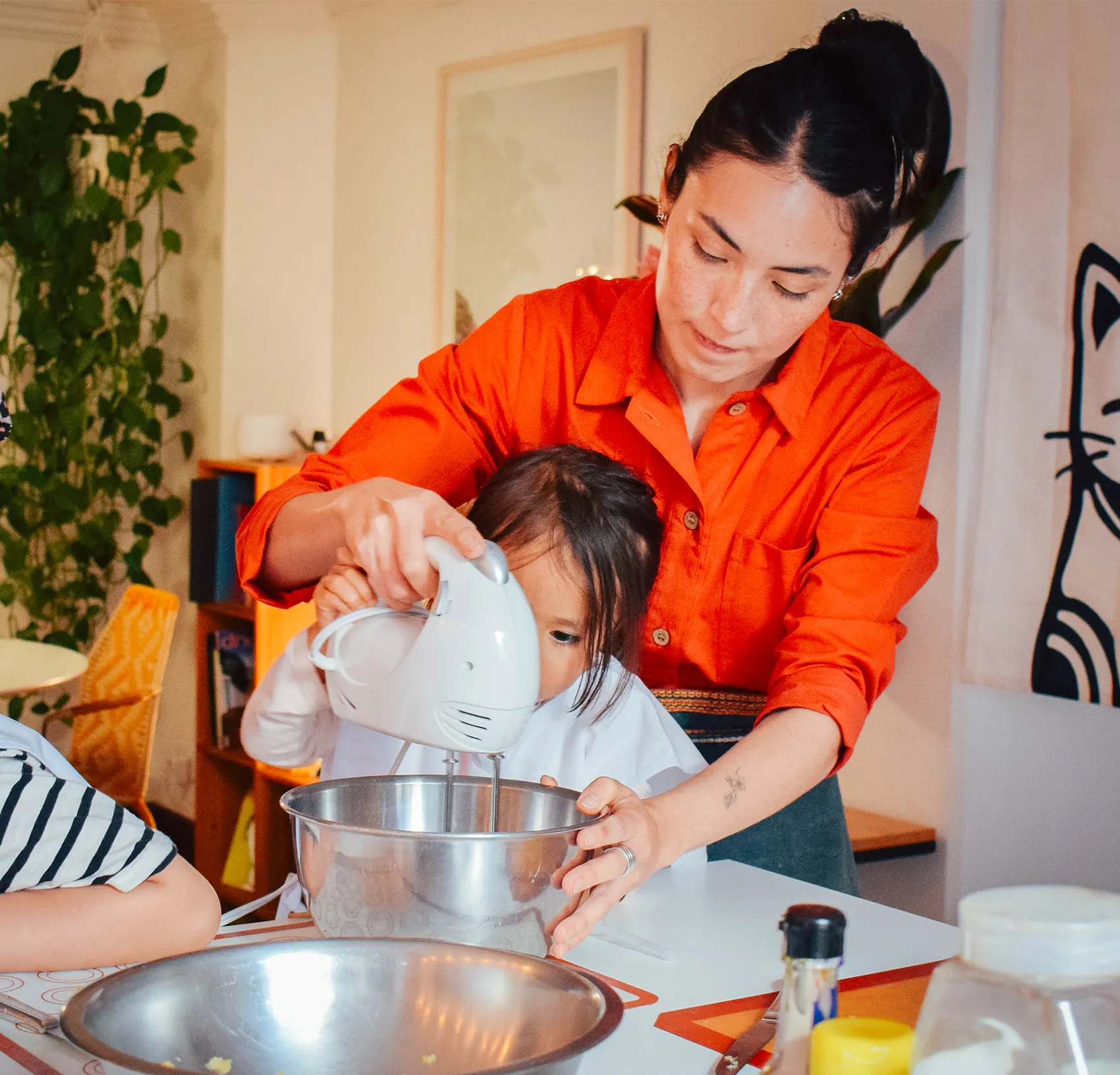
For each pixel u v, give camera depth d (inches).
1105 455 84.2
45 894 35.3
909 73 44.2
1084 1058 20.7
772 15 109.3
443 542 39.3
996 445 90.4
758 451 53.6
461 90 139.3
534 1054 27.9
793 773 46.0
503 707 38.4
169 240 160.9
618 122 122.4
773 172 43.7
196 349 165.2
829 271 46.0
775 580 54.1
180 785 171.8
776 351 48.4
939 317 93.2
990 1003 21.2
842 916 24.8
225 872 150.8
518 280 133.3
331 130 158.6
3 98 166.1
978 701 93.3
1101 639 84.4
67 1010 25.5
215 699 151.2
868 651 50.6
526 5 132.8
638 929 43.3
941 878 94.8
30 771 35.2
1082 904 22.3
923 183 91.6
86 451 166.2
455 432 56.6
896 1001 36.5
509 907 35.8
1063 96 86.5
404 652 39.8
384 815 42.9
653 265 96.1
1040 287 88.1
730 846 56.7
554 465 49.2
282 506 49.1
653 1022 34.7
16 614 172.7
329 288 160.2
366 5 150.9
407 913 35.6
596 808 38.9
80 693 146.7
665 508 55.3
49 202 161.0
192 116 164.1
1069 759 88.2
